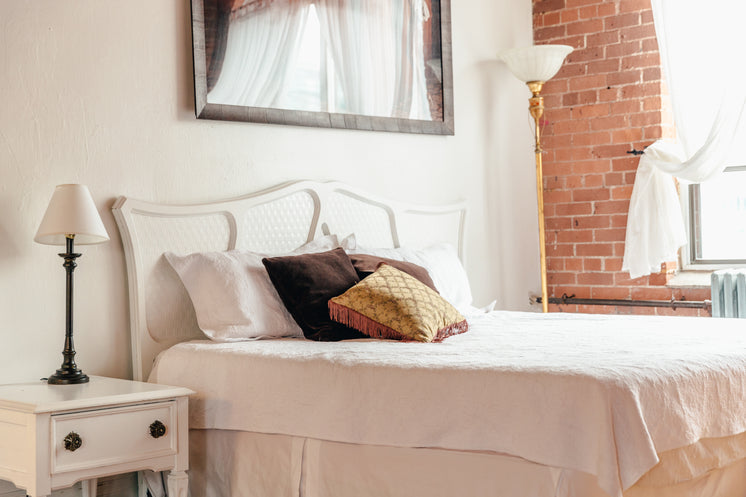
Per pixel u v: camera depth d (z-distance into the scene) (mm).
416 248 4574
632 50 5121
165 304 3494
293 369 2896
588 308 5305
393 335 3275
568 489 2285
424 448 2592
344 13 4281
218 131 3760
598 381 2291
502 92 5246
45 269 3213
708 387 2590
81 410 2693
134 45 3502
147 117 3527
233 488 3031
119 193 3428
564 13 5371
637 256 4996
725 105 4691
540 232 5164
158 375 3279
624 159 5152
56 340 3236
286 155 4016
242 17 3832
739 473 2840
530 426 2365
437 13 4746
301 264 3498
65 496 3191
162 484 3223
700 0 4773
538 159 5145
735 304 4676
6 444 2701
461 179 4957
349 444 2748
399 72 4535
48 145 3232
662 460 2400
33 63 3203
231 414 3033
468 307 4305
